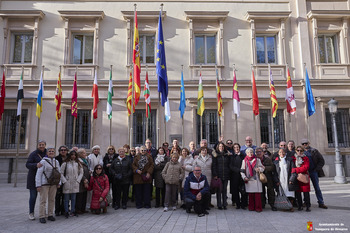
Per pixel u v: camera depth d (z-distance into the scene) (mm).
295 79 15805
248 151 7734
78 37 16266
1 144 15055
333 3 16641
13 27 15750
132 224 6234
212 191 8039
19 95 13281
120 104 15367
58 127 15055
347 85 15805
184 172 8039
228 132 15312
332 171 15039
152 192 8984
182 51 15906
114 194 8461
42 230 5781
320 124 15422
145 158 8242
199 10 16281
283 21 16172
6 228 5949
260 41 16531
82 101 15172
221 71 15781
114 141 15078
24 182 14391
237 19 16297
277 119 15875
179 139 15086
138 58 11164
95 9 16109
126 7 16172
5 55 15492
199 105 13617
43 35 15773
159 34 10781
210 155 8195
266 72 15906
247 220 6500
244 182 7797
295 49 16172
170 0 16250
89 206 8047
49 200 6754
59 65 15594
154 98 15344
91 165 8125
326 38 16656
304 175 7355
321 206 7812
